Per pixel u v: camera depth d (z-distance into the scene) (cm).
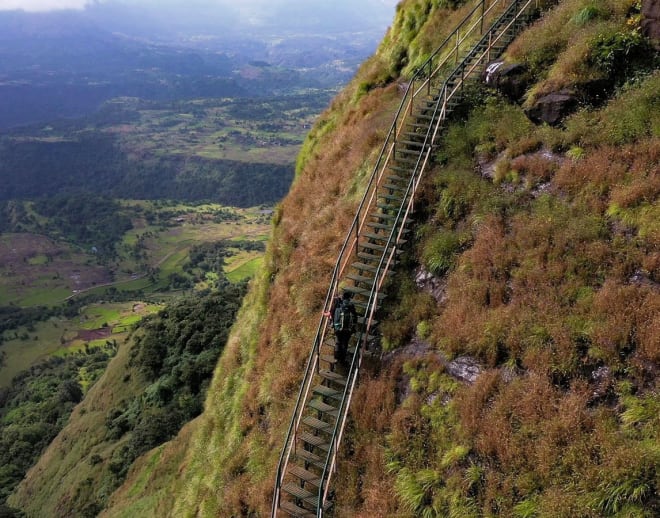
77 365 11362
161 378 5191
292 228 1930
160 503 1920
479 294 1091
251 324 1864
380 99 2167
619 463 716
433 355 1068
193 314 5869
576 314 936
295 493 1065
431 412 984
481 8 2091
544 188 1234
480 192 1316
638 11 1382
